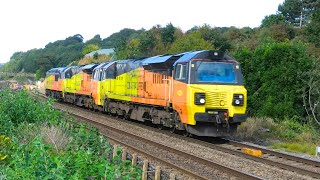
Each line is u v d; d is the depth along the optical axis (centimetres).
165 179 1023
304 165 1291
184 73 1716
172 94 1802
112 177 720
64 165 752
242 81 1731
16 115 1516
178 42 4325
